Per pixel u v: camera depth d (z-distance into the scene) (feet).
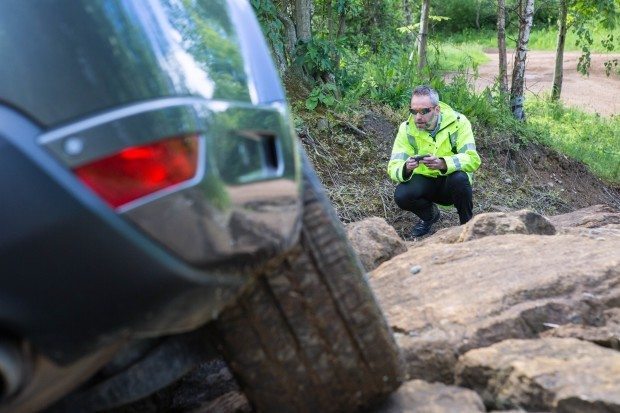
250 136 6.80
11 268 5.50
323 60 31.99
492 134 37.06
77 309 5.66
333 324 7.39
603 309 10.03
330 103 31.30
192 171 5.98
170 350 7.30
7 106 5.59
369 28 44.93
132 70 5.99
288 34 32.55
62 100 5.68
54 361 5.78
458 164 23.57
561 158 39.06
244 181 6.50
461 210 24.40
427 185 24.76
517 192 34.35
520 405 8.07
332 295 7.37
